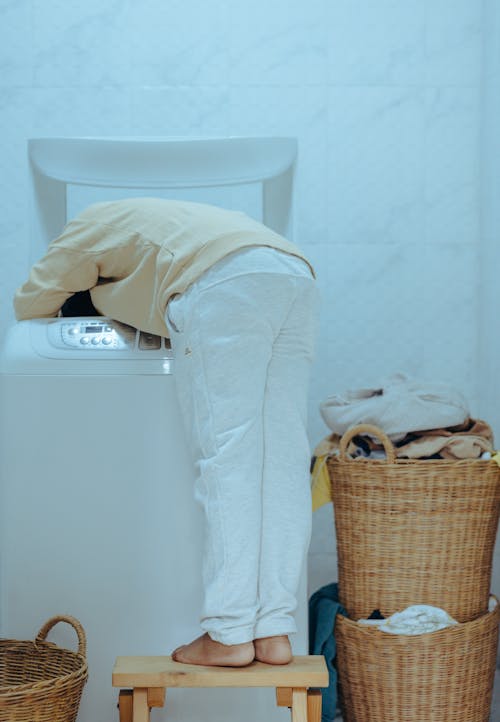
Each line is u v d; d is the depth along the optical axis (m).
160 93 3.25
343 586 2.48
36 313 2.33
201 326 1.90
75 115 3.25
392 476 2.35
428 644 2.31
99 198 3.14
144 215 2.19
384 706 2.35
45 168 2.81
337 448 2.52
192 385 1.93
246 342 1.90
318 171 3.28
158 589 2.19
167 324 2.03
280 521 1.95
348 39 3.27
